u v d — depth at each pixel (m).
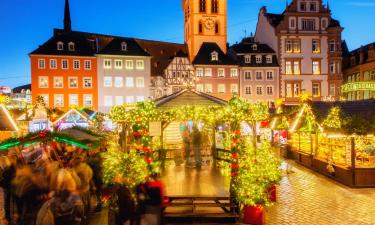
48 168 10.65
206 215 12.31
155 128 15.33
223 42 71.50
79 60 64.12
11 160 11.95
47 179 10.37
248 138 16.34
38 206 10.14
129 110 15.23
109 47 65.88
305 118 27.69
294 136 29.97
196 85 66.81
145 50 70.06
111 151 14.20
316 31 68.81
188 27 74.31
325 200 15.45
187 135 20.22
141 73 66.25
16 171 10.91
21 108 36.03
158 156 19.33
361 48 66.19
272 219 12.73
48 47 63.72
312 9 68.94
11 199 11.02
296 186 18.56
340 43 69.12
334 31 68.94
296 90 68.69
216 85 67.56
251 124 15.28
